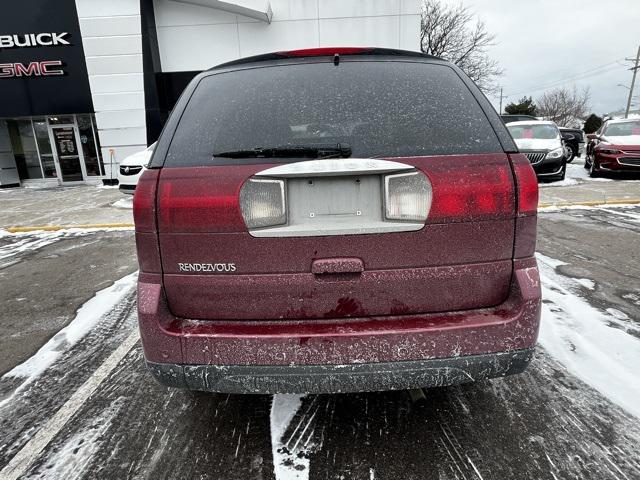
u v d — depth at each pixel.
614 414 2.07
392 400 2.22
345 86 1.75
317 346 1.55
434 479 1.71
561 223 6.28
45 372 2.64
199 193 1.57
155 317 1.62
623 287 3.64
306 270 1.59
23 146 15.20
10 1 13.35
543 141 10.52
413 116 1.66
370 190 1.58
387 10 13.45
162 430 2.06
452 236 1.58
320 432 2.00
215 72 1.90
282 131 1.65
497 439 1.92
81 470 1.82
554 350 2.63
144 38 13.20
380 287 1.60
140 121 13.77
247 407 2.21
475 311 1.63
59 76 13.92
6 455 1.93
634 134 11.08
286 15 13.55
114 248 5.77
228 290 1.61
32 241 6.38
